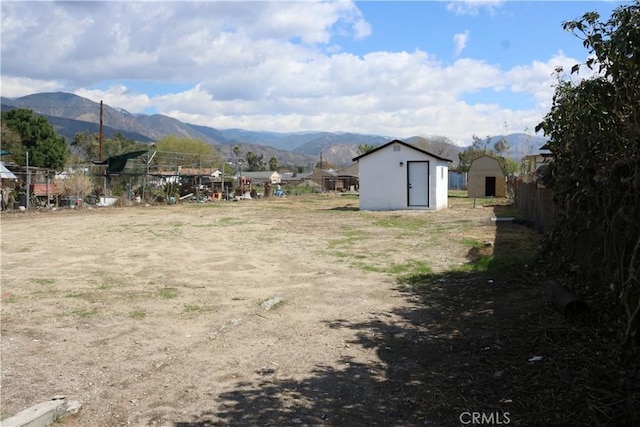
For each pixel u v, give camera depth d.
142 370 4.55
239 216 21.20
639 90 4.23
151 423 3.59
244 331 5.66
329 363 4.68
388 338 5.34
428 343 5.15
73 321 6.05
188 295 7.36
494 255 9.80
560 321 5.40
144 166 32.56
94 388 4.16
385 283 7.93
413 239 12.98
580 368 4.21
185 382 4.29
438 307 6.46
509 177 36.44
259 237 14.02
